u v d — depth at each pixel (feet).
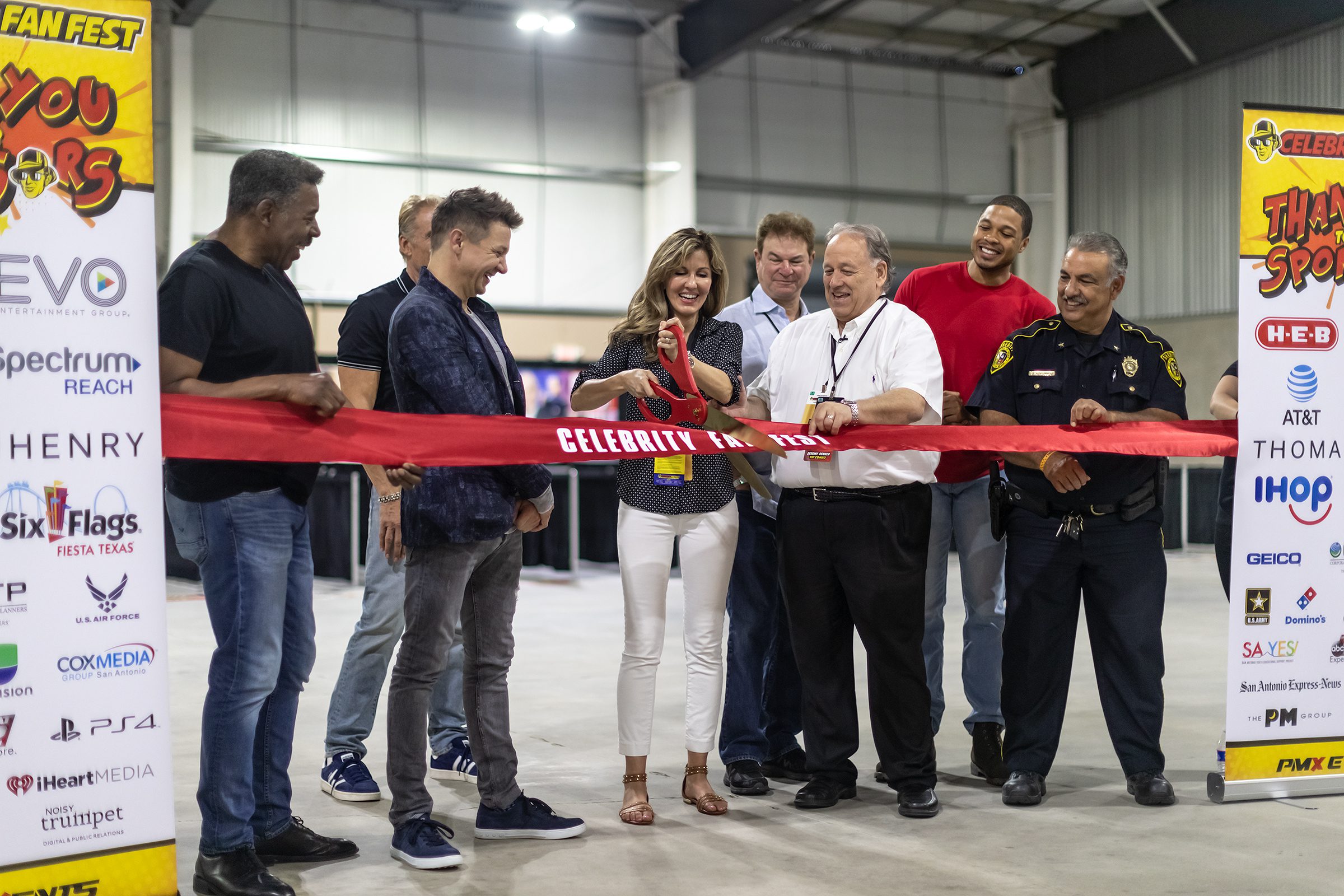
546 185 47.73
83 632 6.59
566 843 8.79
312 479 7.99
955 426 9.57
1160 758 9.92
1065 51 52.80
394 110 45.09
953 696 15.05
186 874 8.13
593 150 48.42
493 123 46.65
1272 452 9.66
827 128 51.75
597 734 12.93
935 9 47.60
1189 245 47.93
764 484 10.57
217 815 7.54
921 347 9.60
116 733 6.69
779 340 10.34
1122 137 50.75
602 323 48.83
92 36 6.54
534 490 8.54
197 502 7.48
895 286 36.14
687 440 8.89
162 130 41.04
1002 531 10.28
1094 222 52.21
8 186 6.35
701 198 49.52
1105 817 9.44
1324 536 9.80
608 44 48.57
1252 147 9.50
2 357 6.36
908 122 53.36
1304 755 9.85
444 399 8.07
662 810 9.75
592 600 25.82
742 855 8.47
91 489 6.60
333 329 44.19
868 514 9.48
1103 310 10.02
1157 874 7.98
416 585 8.22
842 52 50.01
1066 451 9.54
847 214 52.21
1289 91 43.45
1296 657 9.79
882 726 9.66
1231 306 46.32
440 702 11.02
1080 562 9.96
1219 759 10.77
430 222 10.07
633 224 49.32
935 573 11.07
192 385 7.18
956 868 8.14
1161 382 10.04
